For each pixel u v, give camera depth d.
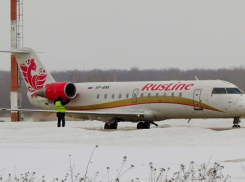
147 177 45.72
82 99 131.50
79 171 48.56
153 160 56.09
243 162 53.53
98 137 85.44
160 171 47.41
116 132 91.56
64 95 127.62
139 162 54.41
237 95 110.75
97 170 49.19
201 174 44.75
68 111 122.44
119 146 74.12
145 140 80.81
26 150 65.50
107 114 120.62
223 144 74.44
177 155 60.34
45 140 84.06
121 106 124.56
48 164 52.59
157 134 89.12
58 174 46.91
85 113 121.69
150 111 119.94
